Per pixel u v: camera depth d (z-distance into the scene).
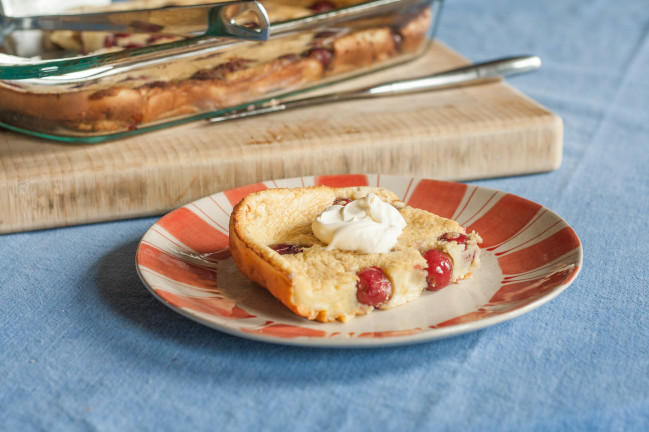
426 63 0.85
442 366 0.53
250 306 0.57
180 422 0.51
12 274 0.61
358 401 0.52
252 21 0.71
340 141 0.70
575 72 0.94
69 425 0.51
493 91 0.78
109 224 0.67
